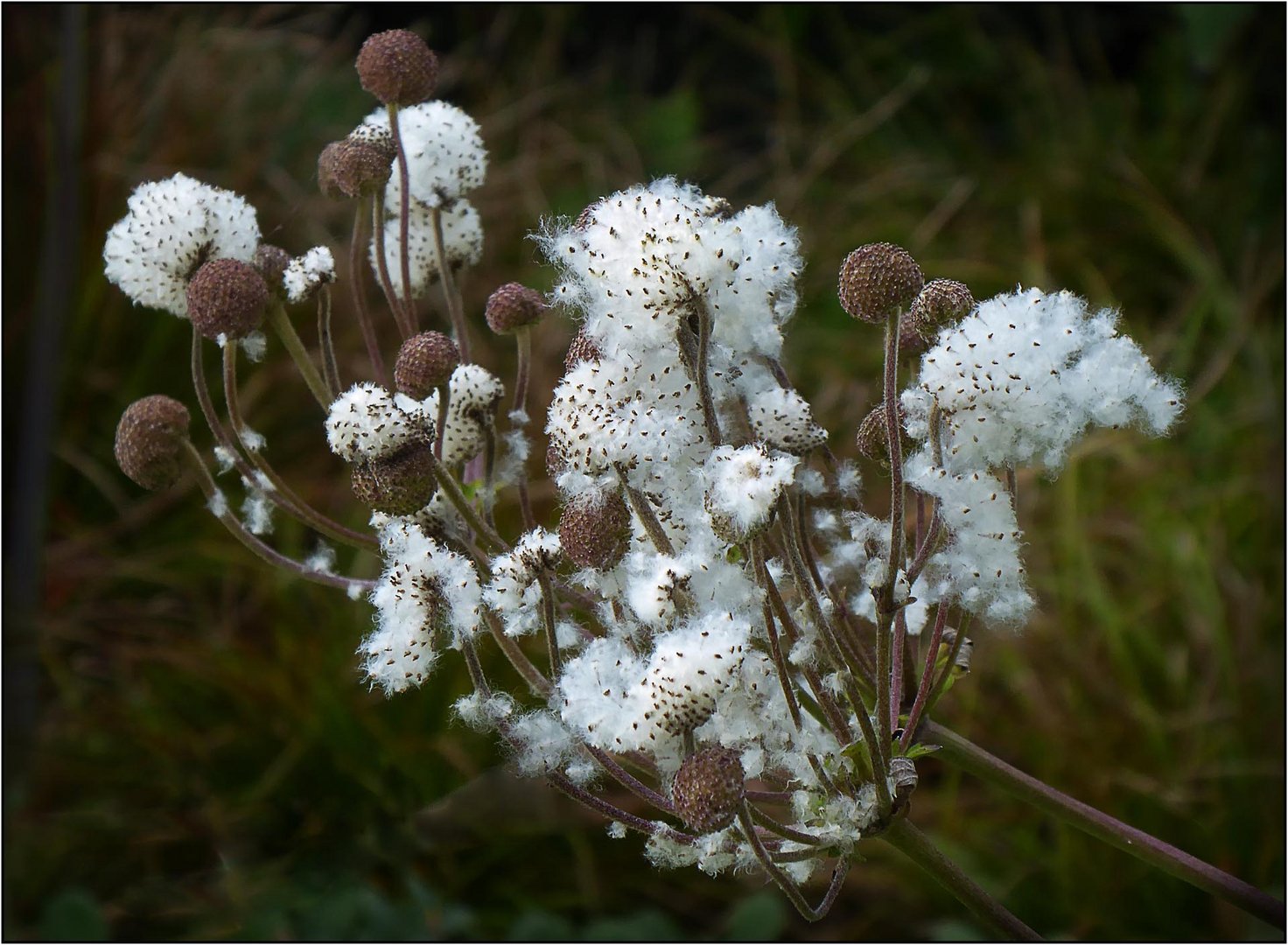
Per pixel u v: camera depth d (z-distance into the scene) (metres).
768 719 0.26
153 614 0.63
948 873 0.27
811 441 0.27
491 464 0.30
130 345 0.68
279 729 0.58
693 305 0.26
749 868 0.27
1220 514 0.67
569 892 0.56
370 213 0.32
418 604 0.27
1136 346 0.26
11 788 0.58
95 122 0.72
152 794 0.58
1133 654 0.61
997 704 0.61
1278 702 0.58
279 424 0.67
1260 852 0.55
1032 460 0.26
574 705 0.26
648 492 0.27
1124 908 0.55
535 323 0.30
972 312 0.26
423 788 0.55
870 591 0.27
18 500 0.59
